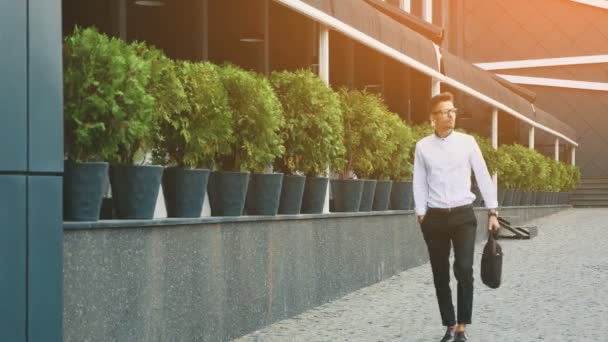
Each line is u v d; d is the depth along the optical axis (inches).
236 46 614.5
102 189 217.8
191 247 267.6
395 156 517.0
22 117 183.6
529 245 732.0
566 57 1824.6
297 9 395.9
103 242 217.3
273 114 323.3
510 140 1466.5
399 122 525.3
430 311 359.6
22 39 183.9
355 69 753.6
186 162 279.9
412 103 827.4
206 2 568.1
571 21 1825.8
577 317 339.0
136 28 560.1
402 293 421.4
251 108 316.2
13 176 181.0
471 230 283.6
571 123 1831.9
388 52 538.9
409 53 588.4
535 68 1847.9
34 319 185.8
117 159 246.7
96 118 219.1
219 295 287.9
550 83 1836.9
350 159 464.8
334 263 404.5
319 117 383.6
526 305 374.3
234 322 299.4
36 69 187.9
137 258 234.1
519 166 1038.4
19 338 181.5
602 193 1637.6
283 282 344.5
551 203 1378.0
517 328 313.1
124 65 223.5
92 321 212.2
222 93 285.7
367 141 469.7
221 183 303.6
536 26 1840.6
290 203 359.9
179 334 259.3
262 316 323.3
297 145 377.4
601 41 1811.0
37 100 187.9
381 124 475.5
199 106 275.3
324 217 391.5
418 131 610.5
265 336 304.0
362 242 446.6
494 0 1860.2
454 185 282.8
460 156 283.3
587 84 1820.9
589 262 570.3
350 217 427.8
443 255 287.9
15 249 181.2
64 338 201.3
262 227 324.8
